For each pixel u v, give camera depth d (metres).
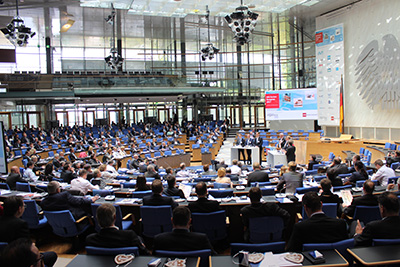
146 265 2.87
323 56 19.33
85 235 5.55
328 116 19.23
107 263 2.93
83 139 20.27
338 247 3.12
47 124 25.08
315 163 9.73
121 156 15.01
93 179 7.71
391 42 15.38
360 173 6.89
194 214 4.70
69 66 25.28
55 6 17.05
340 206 5.39
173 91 23.02
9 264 2.21
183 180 8.02
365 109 17.17
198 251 3.06
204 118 29.12
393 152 10.95
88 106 30.22
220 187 6.86
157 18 20.61
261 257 2.88
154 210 4.83
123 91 21.88
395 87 15.20
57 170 11.05
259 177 7.08
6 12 18.39
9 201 3.78
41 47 25.41
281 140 14.23
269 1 16.34
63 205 5.17
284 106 21.41
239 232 5.45
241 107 28.17
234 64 27.23
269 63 26.38
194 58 26.70
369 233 3.28
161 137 22.28
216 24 22.59
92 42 25.64
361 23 17.08
